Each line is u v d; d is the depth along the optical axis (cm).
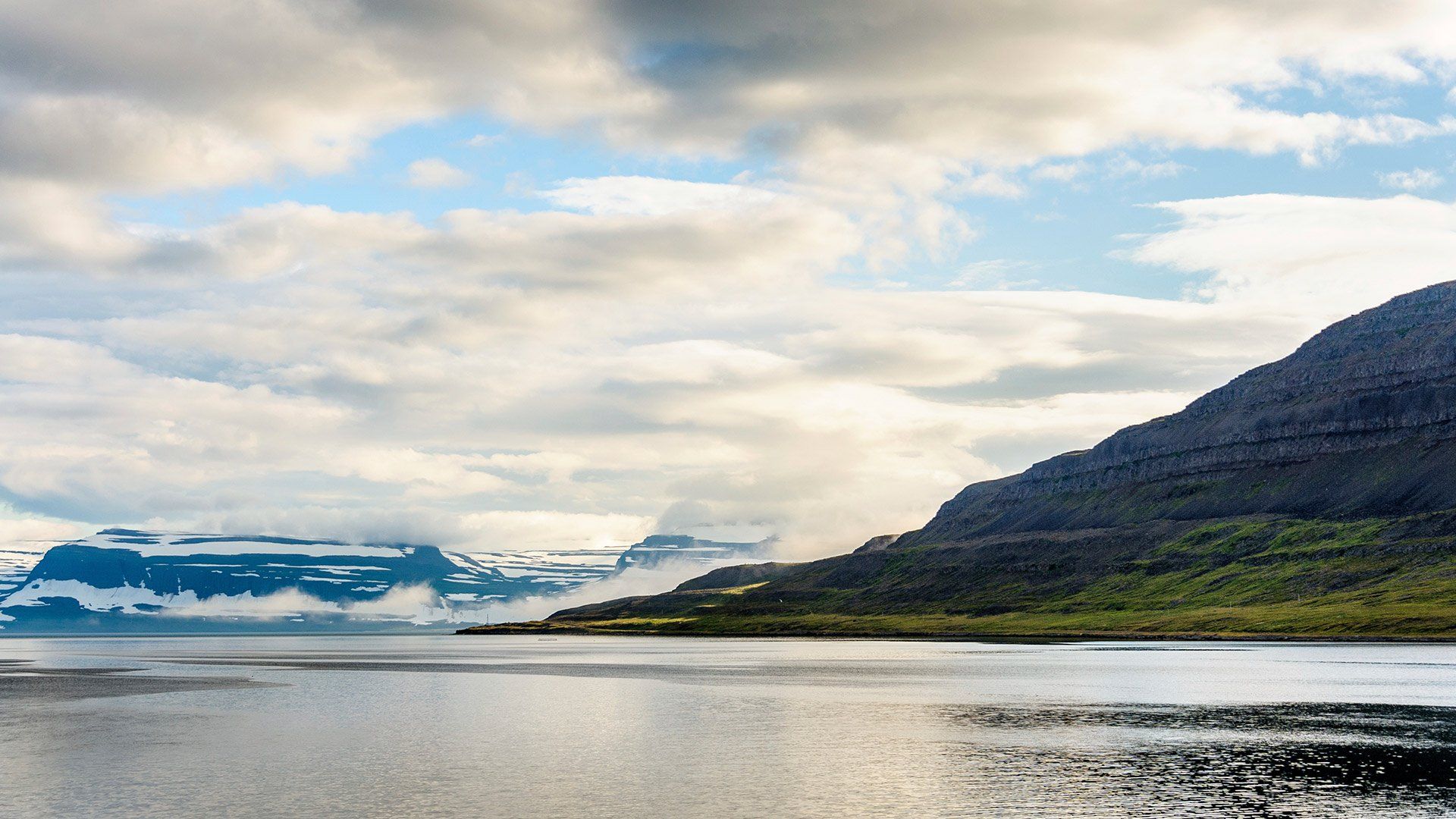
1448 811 6494
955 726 10269
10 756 8625
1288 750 8594
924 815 6481
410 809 6706
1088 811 6550
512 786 7394
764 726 10344
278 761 8381
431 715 11506
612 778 7650
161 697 13862
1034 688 14188
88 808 6775
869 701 12606
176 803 6888
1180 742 9088
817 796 7012
